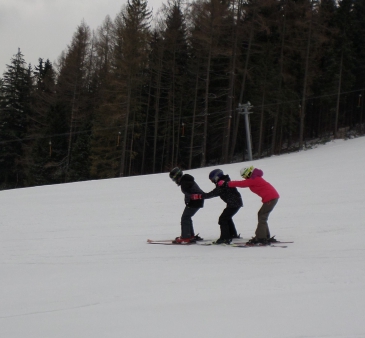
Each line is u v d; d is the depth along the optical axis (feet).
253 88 127.54
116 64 110.11
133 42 108.37
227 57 117.60
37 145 134.62
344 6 137.18
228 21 105.81
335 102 141.49
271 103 123.85
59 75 162.20
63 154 137.59
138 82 113.09
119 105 110.32
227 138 108.88
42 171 132.57
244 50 124.98
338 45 136.56
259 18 109.29
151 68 136.36
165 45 132.77
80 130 138.92
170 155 145.48
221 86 130.93
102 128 119.55
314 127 161.89
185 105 134.82
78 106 139.03
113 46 137.39
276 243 26.22
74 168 130.52
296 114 136.15
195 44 119.44
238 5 105.50
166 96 143.74
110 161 121.90
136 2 110.01
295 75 131.85
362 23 159.74
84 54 144.36
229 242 26.71
